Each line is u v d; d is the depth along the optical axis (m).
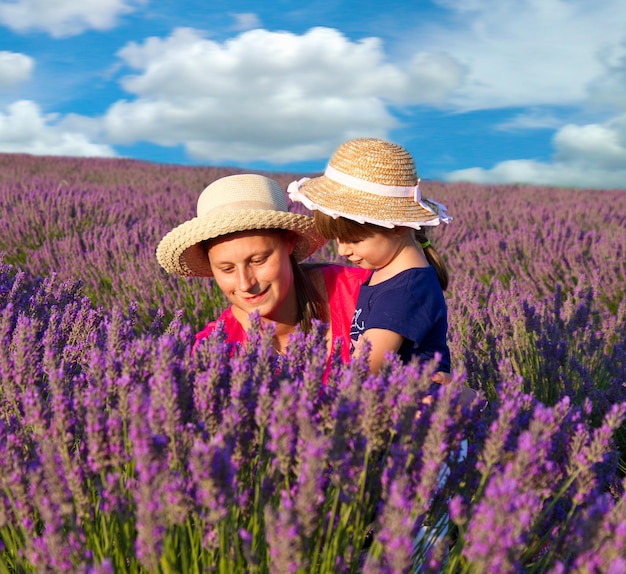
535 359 3.05
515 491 0.99
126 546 1.23
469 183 19.61
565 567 1.23
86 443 1.27
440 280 2.28
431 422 1.28
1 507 1.16
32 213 7.39
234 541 1.17
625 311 3.95
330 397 1.38
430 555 1.24
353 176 2.04
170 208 9.05
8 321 1.86
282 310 2.18
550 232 7.92
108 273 5.41
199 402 1.39
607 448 1.60
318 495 1.08
